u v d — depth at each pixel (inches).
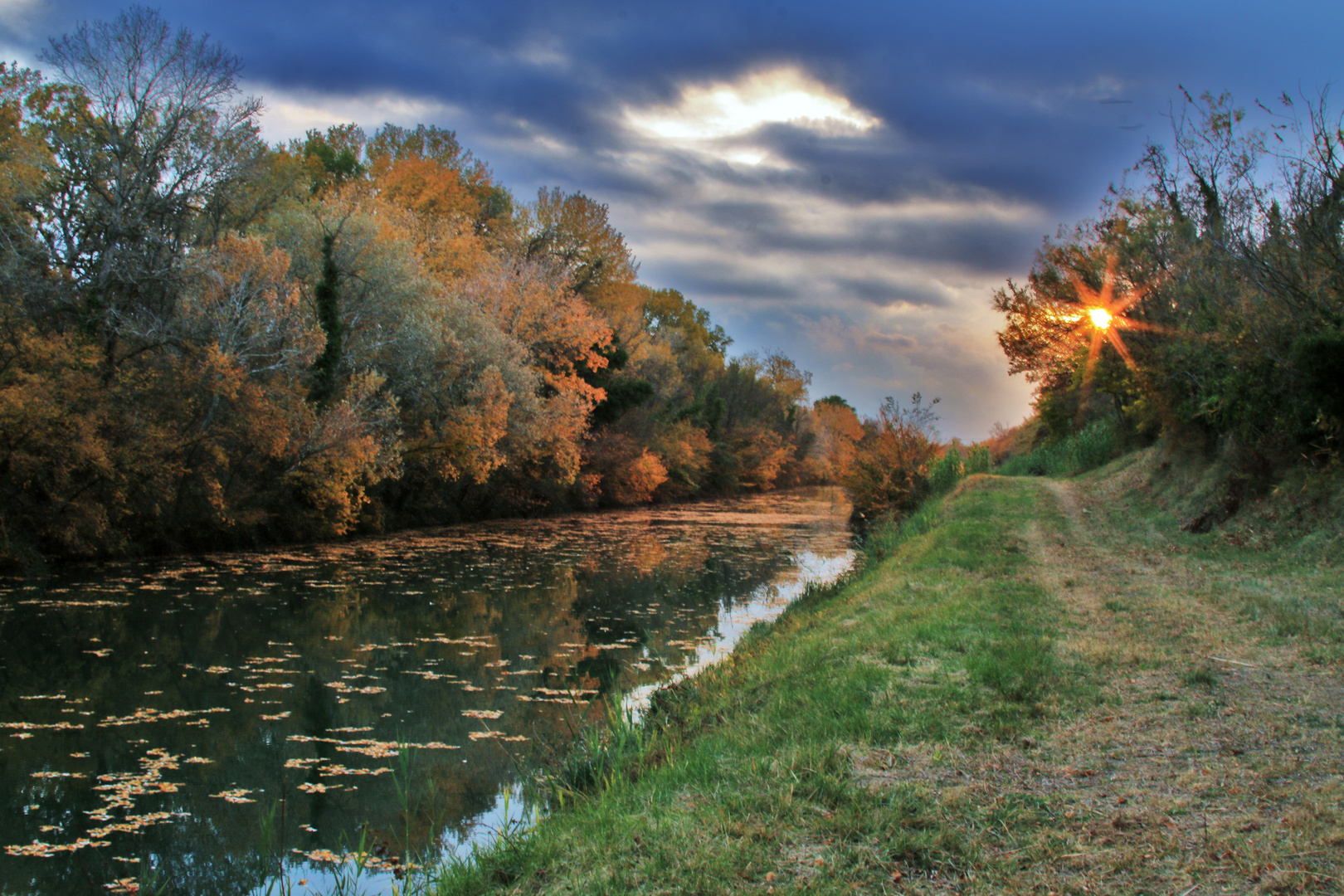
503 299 1349.7
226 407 784.3
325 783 290.8
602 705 383.6
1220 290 580.1
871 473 1326.3
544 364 1467.8
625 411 1771.7
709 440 2401.6
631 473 1733.5
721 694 327.3
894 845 156.0
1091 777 187.9
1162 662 279.4
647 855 160.1
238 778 294.2
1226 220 586.6
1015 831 161.0
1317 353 462.0
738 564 895.1
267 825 233.3
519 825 231.1
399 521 1152.2
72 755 314.2
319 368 911.7
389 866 228.8
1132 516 748.0
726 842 161.9
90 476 689.0
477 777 297.6
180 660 449.1
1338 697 235.9
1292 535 494.0
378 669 442.9
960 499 956.6
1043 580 460.8
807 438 3447.3
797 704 262.2
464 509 1320.1
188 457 783.1
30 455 641.0
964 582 463.5
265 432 799.1
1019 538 638.5
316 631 525.0
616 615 606.5
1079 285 1023.6
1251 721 218.2
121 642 478.9
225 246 811.4
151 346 760.3
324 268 935.0
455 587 700.7
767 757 213.0
